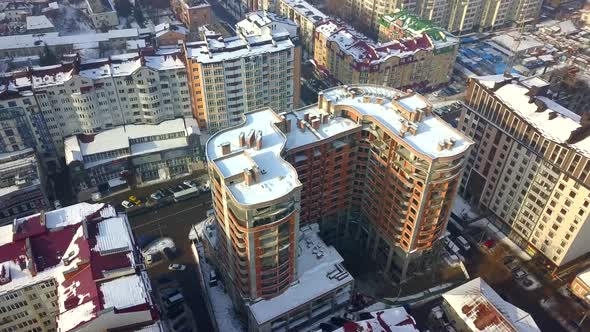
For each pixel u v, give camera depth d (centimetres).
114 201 16512
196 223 15750
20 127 16088
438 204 12112
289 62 18325
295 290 12306
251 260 10856
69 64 16650
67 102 16388
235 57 17012
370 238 14575
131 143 17338
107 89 16788
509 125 14238
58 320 9262
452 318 12700
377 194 13288
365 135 12775
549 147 13088
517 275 14212
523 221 14675
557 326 12925
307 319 12519
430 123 12350
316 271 12812
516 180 14475
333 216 14475
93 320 8975
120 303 9381
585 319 13050
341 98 13300
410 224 12525
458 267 14438
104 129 17600
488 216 16100
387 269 14212
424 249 13275
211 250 13600
